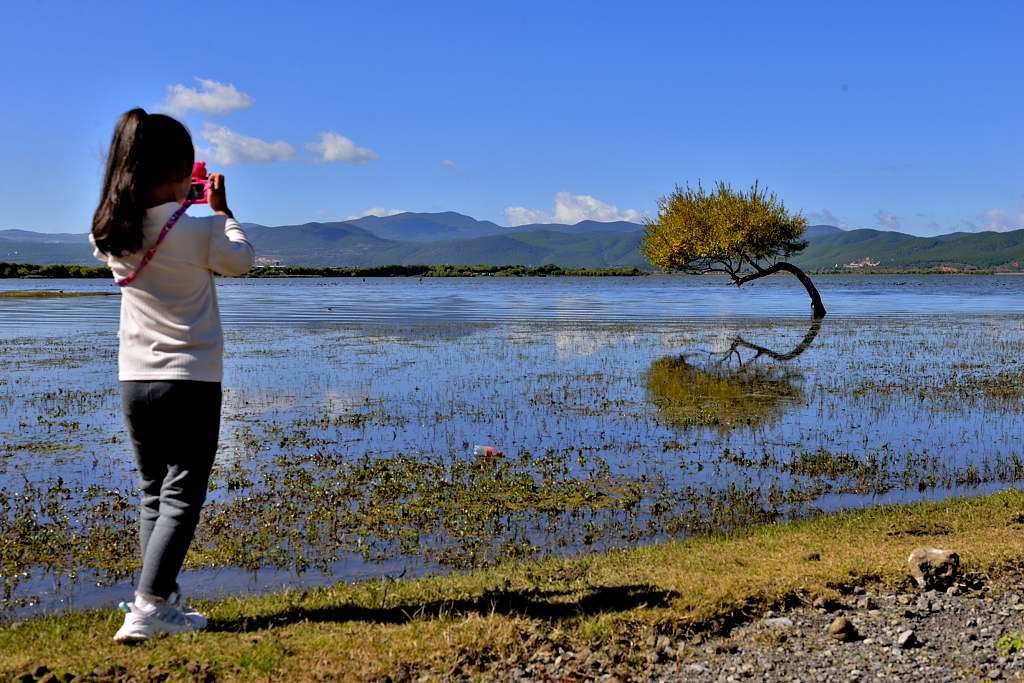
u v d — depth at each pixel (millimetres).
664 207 42219
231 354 26141
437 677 4430
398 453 12438
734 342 30266
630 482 10789
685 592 5648
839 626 5098
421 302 67125
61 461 11891
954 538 7234
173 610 4832
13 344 29219
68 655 4574
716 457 12258
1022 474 11258
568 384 19531
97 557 7934
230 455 12203
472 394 18016
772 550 7027
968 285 126000
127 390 4512
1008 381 19922
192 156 4543
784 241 41594
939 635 5188
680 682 4527
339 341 30719
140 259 4375
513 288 110500
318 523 8977
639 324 39781
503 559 7938
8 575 7473
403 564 7797
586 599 5555
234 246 4527
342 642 4734
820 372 21797
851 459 11984
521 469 11484
